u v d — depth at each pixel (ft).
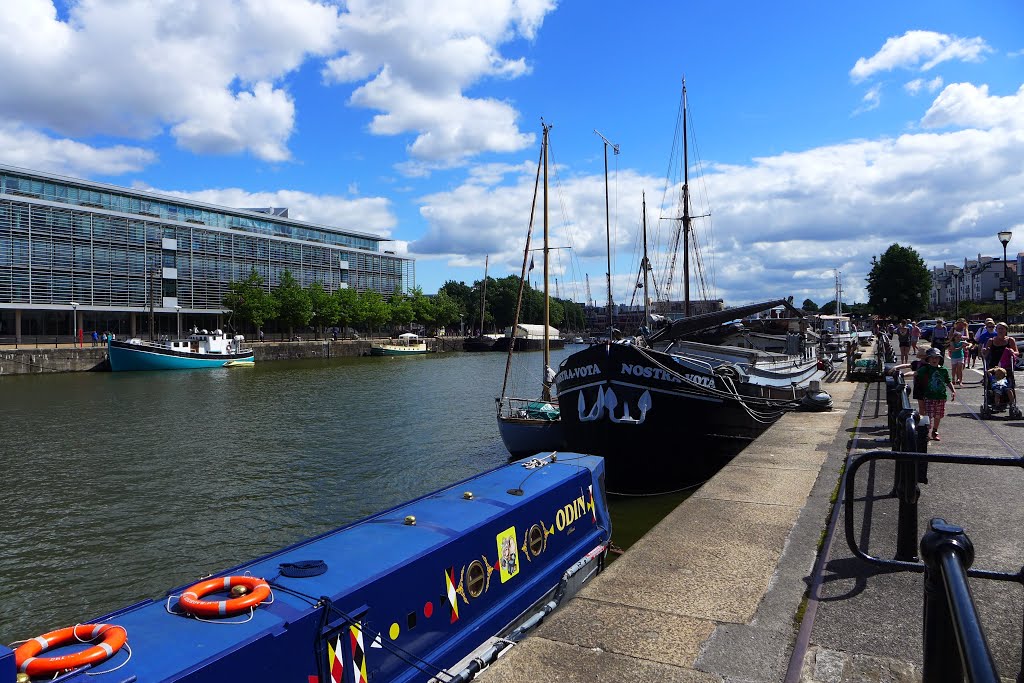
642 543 19.54
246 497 58.54
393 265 403.54
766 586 16.28
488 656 20.06
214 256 284.00
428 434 88.48
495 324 463.01
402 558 18.94
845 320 176.45
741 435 51.70
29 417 107.76
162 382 170.19
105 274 243.19
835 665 12.51
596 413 49.29
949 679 7.78
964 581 6.24
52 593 39.96
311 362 258.98
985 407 41.96
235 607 15.14
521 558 23.93
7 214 213.05
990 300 357.82
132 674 12.83
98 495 59.67
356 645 16.43
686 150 114.62
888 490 24.97
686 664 12.67
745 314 60.44
